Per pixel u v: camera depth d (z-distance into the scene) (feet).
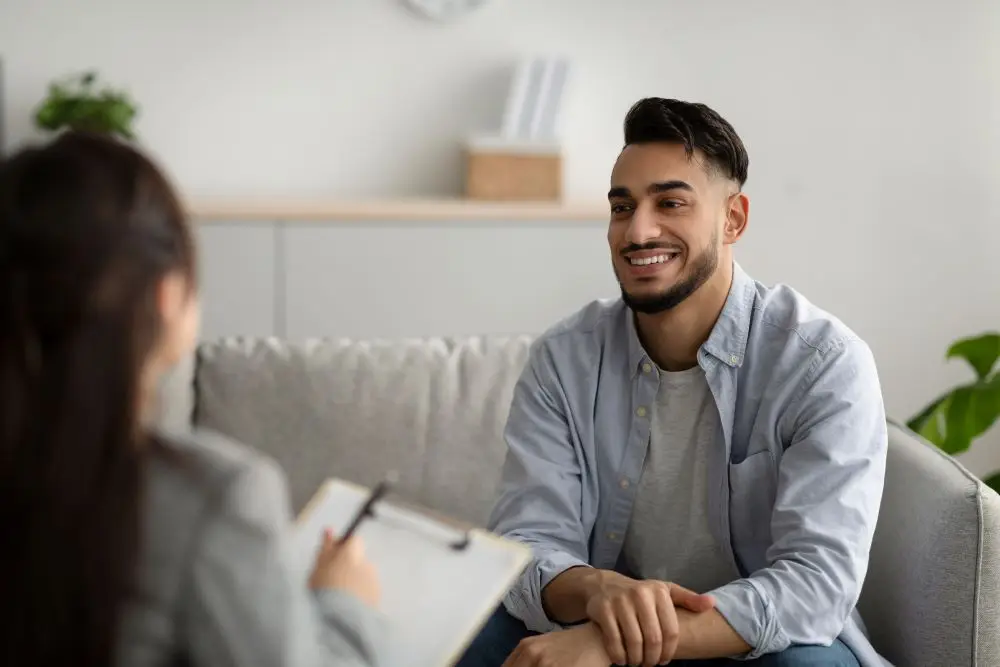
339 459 6.02
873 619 5.55
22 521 2.56
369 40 10.81
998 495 5.00
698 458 5.22
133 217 2.69
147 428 2.84
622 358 5.39
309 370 6.08
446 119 10.96
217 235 9.75
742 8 10.90
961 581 4.96
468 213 9.90
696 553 5.30
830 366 5.03
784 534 4.87
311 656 2.83
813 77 11.03
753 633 4.56
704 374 5.16
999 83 11.08
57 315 2.59
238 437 5.99
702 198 4.99
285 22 10.71
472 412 6.09
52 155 2.72
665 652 4.46
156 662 2.72
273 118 10.84
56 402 2.57
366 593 3.26
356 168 10.97
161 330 2.75
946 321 11.41
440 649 3.50
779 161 11.12
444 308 10.02
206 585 2.70
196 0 10.62
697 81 11.00
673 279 5.00
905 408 11.44
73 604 2.58
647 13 10.89
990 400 6.77
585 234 10.02
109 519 2.59
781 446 5.11
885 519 5.49
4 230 2.62
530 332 10.11
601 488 5.42
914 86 11.08
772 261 11.27
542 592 4.97
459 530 3.77
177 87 10.71
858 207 11.21
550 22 10.85
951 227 11.27
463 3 10.73
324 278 9.89
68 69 10.56
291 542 2.91
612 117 11.02
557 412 5.45
